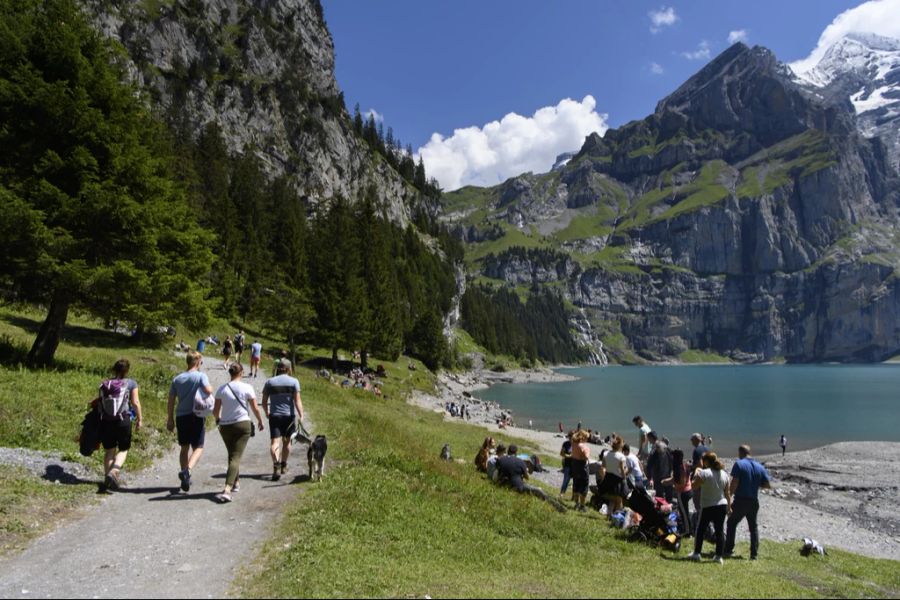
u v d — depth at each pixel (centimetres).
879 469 4266
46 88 1988
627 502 1368
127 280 2080
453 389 10369
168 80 13938
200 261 3528
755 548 1350
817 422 7244
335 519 1008
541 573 932
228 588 718
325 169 17425
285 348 6956
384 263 10969
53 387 1725
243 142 14850
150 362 3191
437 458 1814
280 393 1271
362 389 4703
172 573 765
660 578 984
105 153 2155
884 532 2695
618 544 1255
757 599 909
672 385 15025
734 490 1305
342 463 1430
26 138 2028
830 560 1578
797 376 19388
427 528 1054
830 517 2903
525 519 1278
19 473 1109
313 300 7162
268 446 1680
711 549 1393
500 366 18125
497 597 746
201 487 1202
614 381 17138
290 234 9369
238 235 8275
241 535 918
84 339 3484
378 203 18662
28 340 2697
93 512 1020
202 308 2997
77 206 1966
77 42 2125
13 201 1808
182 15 15438
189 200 7175
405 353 11888
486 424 5919
